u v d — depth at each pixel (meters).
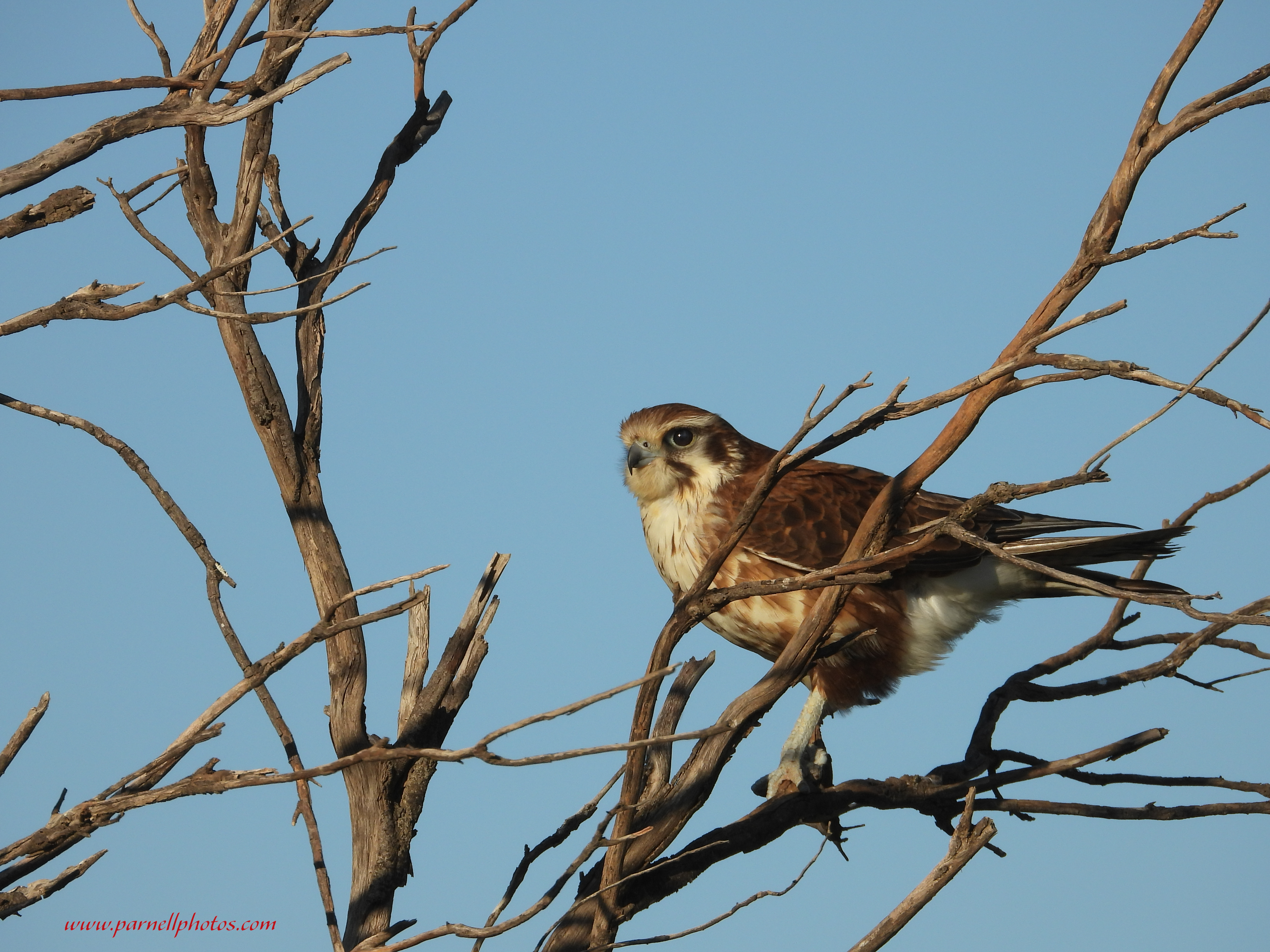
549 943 9.25
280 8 10.15
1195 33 7.32
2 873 6.64
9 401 7.63
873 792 9.93
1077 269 7.98
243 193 10.23
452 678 10.50
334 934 7.86
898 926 7.91
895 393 8.05
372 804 10.17
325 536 10.74
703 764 9.43
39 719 6.63
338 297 7.36
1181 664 9.95
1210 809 9.52
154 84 7.84
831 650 9.83
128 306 7.35
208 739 6.57
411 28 8.21
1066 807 9.70
